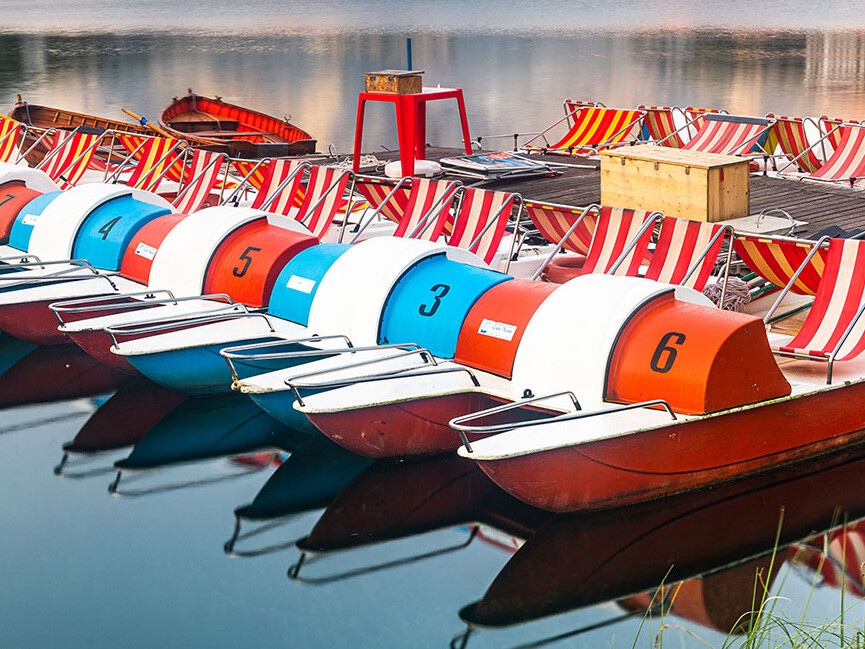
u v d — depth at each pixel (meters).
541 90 28.39
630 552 6.07
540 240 12.05
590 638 5.29
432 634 5.36
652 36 44.47
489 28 50.25
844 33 44.47
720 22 51.50
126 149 15.42
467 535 6.36
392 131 22.42
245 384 7.15
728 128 13.88
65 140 14.15
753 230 8.91
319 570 6.00
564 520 6.45
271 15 61.06
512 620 5.47
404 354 7.16
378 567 6.03
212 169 12.14
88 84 31.02
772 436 6.71
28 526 6.55
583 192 11.44
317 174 11.30
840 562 5.91
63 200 10.46
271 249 8.75
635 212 8.70
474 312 7.39
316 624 5.49
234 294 8.77
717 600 5.58
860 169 12.96
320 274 8.24
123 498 6.91
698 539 6.17
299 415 7.30
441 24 53.16
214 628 5.46
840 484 6.75
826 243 8.11
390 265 7.86
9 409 8.39
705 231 8.21
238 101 27.14
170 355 7.89
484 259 9.42
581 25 51.25
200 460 7.47
